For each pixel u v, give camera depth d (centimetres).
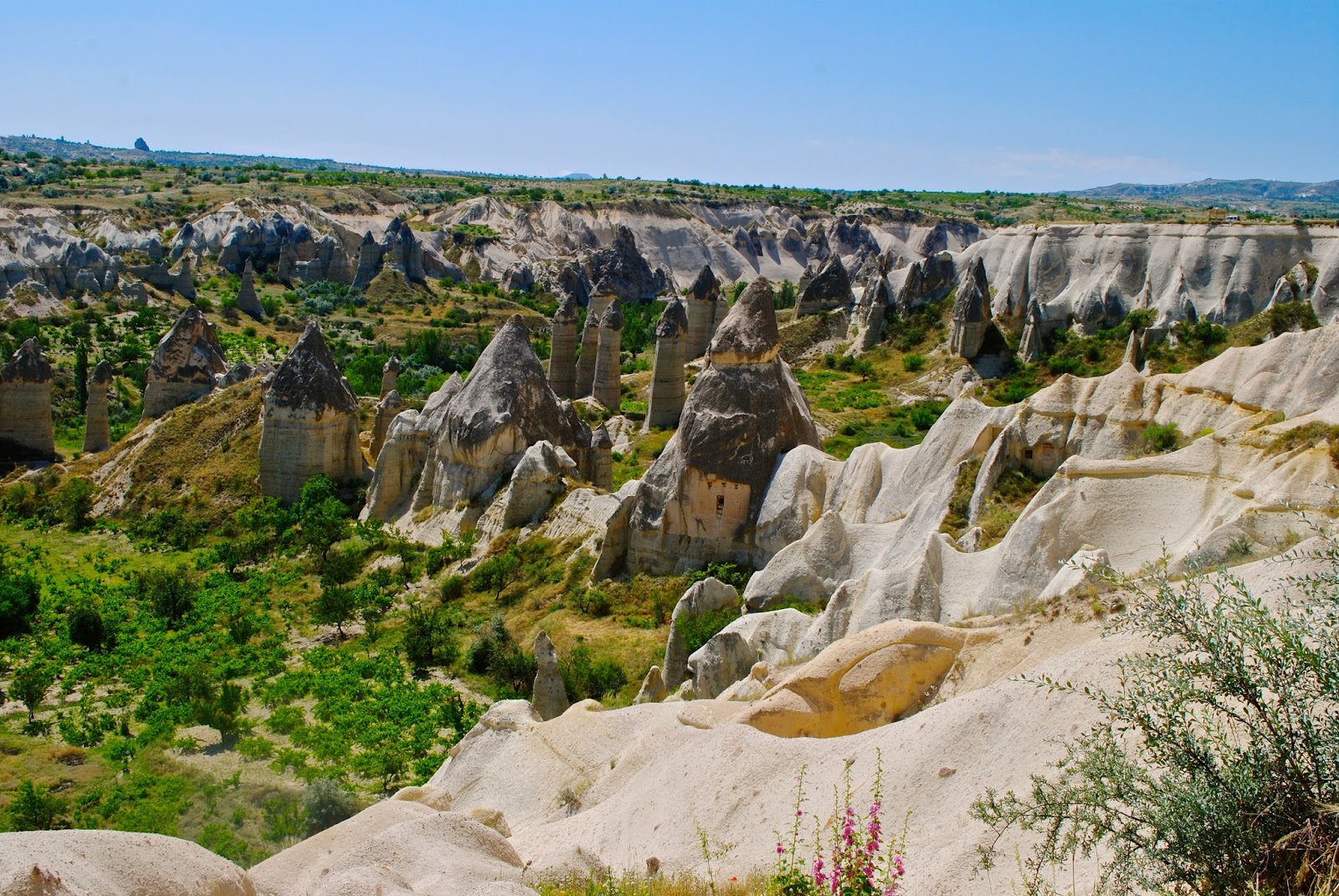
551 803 2012
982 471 3381
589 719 2234
